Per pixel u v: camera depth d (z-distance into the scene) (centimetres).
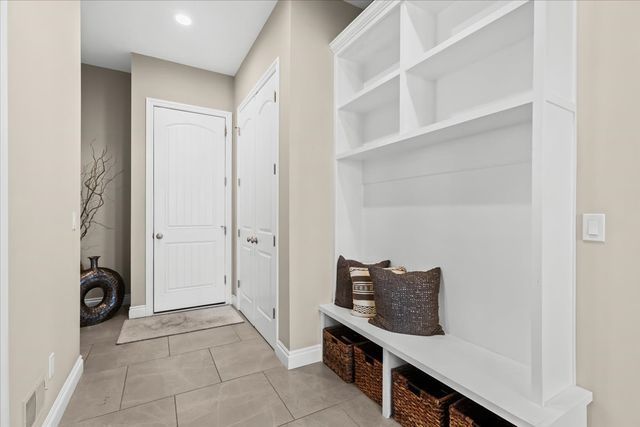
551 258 123
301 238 234
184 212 364
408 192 216
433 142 192
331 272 247
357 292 218
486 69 167
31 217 139
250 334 293
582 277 130
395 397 171
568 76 129
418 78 189
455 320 184
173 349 260
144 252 344
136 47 327
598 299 125
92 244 371
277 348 247
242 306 352
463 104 178
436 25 194
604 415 123
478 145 171
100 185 375
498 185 162
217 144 382
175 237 360
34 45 143
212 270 380
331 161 248
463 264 180
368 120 250
